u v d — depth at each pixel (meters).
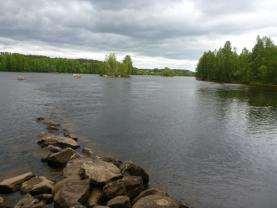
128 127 45.53
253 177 28.34
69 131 41.50
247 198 24.20
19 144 34.25
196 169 29.59
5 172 26.33
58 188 21.81
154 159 31.84
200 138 40.94
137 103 71.06
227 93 103.25
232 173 29.06
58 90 97.12
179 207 20.86
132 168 25.12
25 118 48.72
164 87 130.62
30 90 93.19
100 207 19.16
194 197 23.83
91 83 140.25
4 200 21.11
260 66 148.38
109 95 87.00
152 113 58.00
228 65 178.25
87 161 25.75
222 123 51.09
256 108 68.38
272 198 24.39
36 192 21.77
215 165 30.97
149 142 37.88
